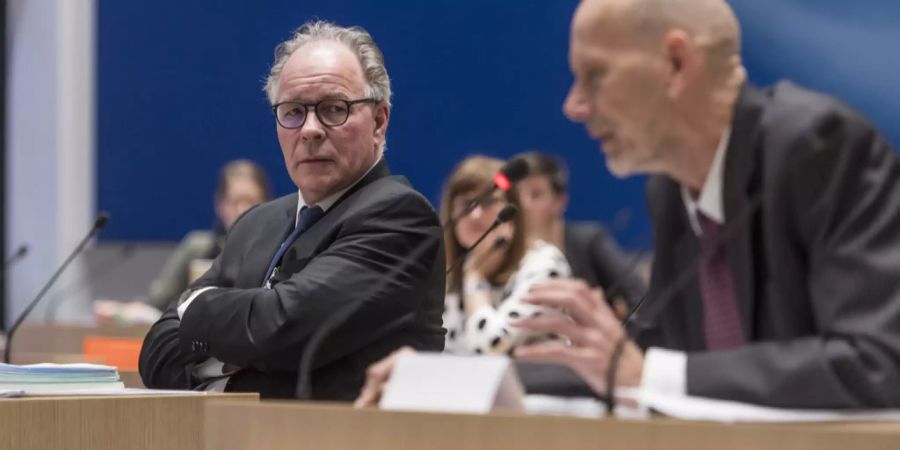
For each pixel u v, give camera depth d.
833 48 7.14
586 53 2.45
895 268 2.28
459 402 2.11
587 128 2.53
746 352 2.28
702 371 2.27
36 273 10.48
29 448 2.92
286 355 3.46
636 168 2.56
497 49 8.82
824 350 2.24
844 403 2.21
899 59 6.99
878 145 2.41
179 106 10.00
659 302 2.63
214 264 4.02
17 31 10.67
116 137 10.20
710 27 2.46
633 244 7.96
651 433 1.90
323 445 2.10
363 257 3.56
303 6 9.56
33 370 3.14
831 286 2.32
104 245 10.22
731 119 2.49
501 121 8.78
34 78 10.58
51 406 2.96
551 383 2.49
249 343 3.47
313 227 3.73
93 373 3.25
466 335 4.47
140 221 10.10
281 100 3.82
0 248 10.65
